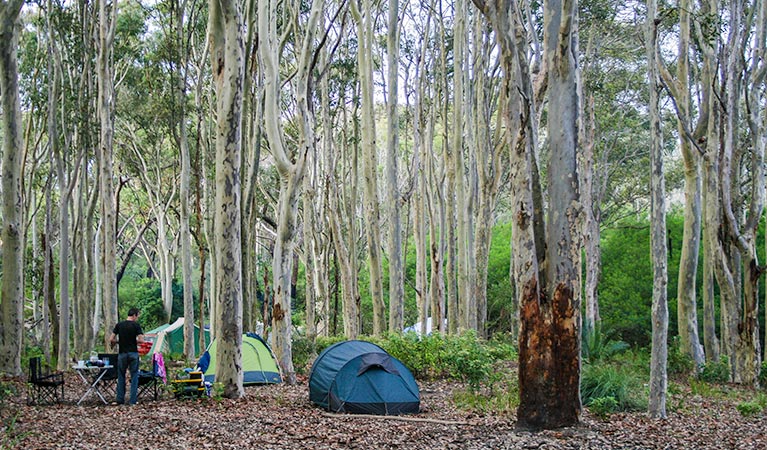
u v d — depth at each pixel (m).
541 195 11.44
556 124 11.31
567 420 11.31
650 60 13.34
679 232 33.41
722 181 19.45
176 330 34.19
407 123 36.59
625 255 34.38
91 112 25.06
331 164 29.20
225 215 14.25
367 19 24.02
